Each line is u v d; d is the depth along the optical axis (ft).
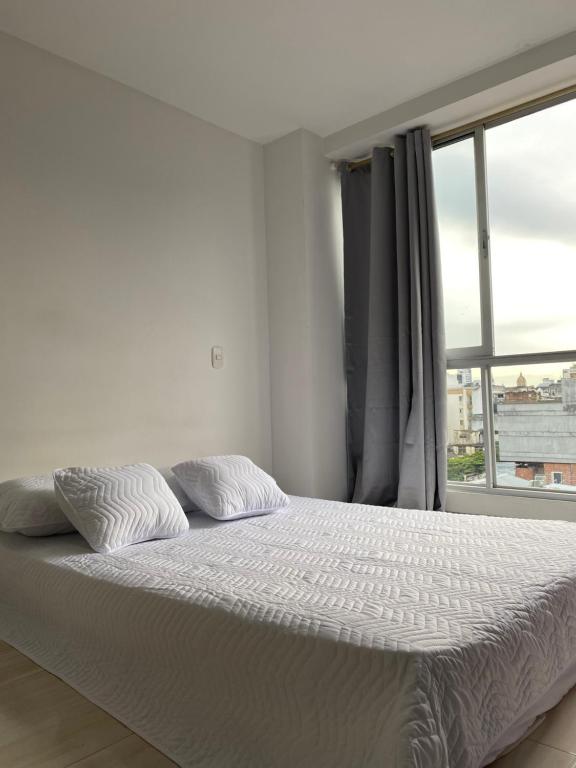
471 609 4.59
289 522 8.13
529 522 7.49
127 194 10.05
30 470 8.59
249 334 11.99
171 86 10.22
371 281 11.64
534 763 4.29
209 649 4.68
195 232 11.09
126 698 5.27
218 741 4.50
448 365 11.47
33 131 8.89
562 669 5.01
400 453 11.18
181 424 10.62
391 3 8.23
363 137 11.59
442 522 7.72
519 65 9.51
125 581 5.74
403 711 3.57
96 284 9.53
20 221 8.68
